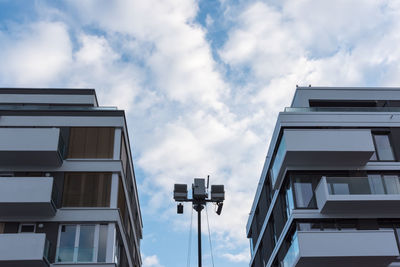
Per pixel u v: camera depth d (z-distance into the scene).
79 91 28.39
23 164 23.42
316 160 23.31
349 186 21.81
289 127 24.20
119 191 23.73
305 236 20.61
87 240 21.70
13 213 22.03
